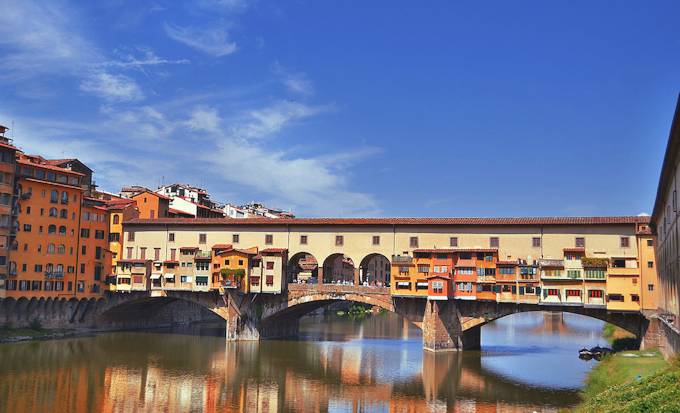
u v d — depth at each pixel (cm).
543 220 8562
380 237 9456
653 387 4050
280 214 19650
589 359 8394
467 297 8700
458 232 9062
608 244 8288
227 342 9775
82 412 5484
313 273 15212
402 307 9181
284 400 6050
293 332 11425
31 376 6850
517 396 6216
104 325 11044
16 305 9612
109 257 10825
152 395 6172
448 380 6981
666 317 5766
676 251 4962
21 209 9594
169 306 12638
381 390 6494
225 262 9981
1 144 9156
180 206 13712
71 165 11975
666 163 5009
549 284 8269
